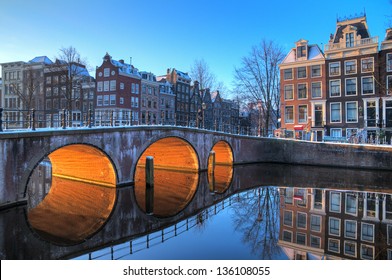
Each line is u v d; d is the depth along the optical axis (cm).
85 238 888
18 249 796
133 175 1614
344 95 2845
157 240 868
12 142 1110
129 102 4094
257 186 1691
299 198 1388
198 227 981
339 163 2380
